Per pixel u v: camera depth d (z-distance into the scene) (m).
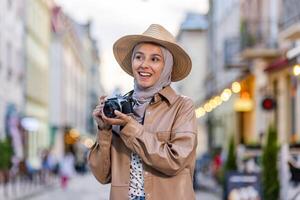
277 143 16.41
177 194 4.37
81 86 110.69
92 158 4.59
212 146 50.41
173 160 4.29
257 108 31.94
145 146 4.24
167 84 4.58
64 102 80.31
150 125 4.46
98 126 4.45
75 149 79.94
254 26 31.61
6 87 44.28
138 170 4.45
